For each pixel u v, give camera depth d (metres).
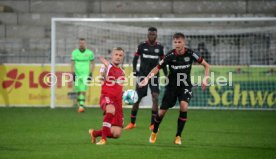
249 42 62.84
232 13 77.94
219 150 31.12
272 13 77.94
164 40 62.31
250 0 78.44
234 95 59.62
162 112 33.56
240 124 45.28
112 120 32.09
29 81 60.41
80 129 40.62
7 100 60.47
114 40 64.75
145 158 28.05
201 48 62.53
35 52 69.62
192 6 78.69
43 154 29.08
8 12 78.00
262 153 30.23
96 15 76.56
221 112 55.94
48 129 40.47
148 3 78.81
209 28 74.25
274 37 62.31
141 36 64.56
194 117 50.91
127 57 64.12
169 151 30.50
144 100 60.00
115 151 30.23
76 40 66.50
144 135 37.97
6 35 74.81
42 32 74.94
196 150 31.03
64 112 54.09
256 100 59.31
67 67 60.25
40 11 78.75
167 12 78.62
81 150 30.50
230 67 59.62
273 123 46.19
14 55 63.53
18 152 29.73
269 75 59.03
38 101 60.47
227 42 62.69
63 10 78.75
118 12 78.75
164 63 32.94
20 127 41.56
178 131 33.47
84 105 59.88
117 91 31.80
